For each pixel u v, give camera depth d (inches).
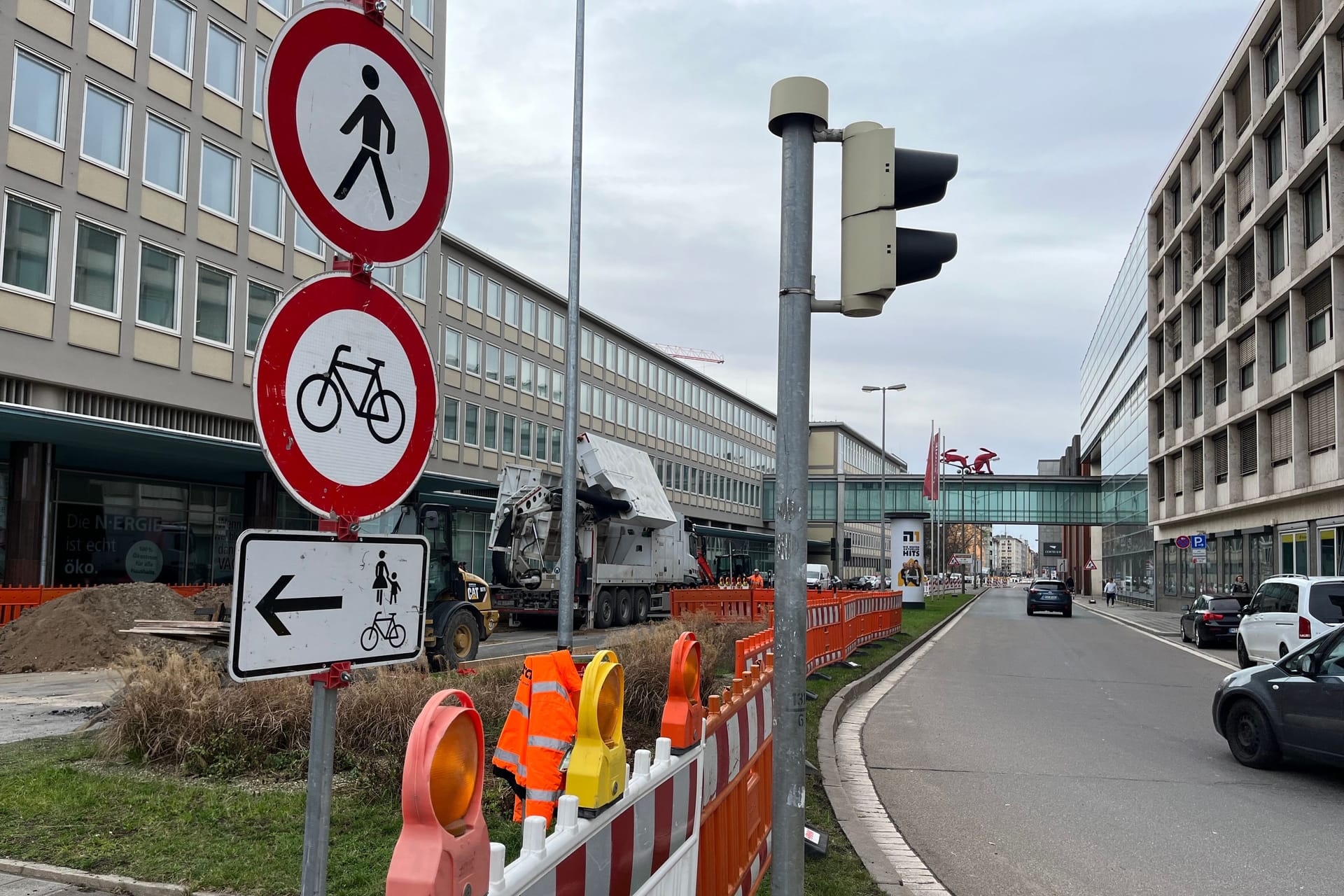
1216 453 1674.5
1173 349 1963.6
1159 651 903.7
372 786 255.4
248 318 1090.7
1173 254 1948.8
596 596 983.6
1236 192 1504.7
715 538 2020.2
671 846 129.8
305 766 286.4
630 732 346.0
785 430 143.6
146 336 962.1
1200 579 1777.8
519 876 80.7
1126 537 2645.2
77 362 888.9
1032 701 543.5
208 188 1045.8
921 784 332.8
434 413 100.7
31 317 848.3
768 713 220.7
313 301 86.5
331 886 194.1
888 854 250.1
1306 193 1215.6
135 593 665.6
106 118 928.9
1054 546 6560.0
